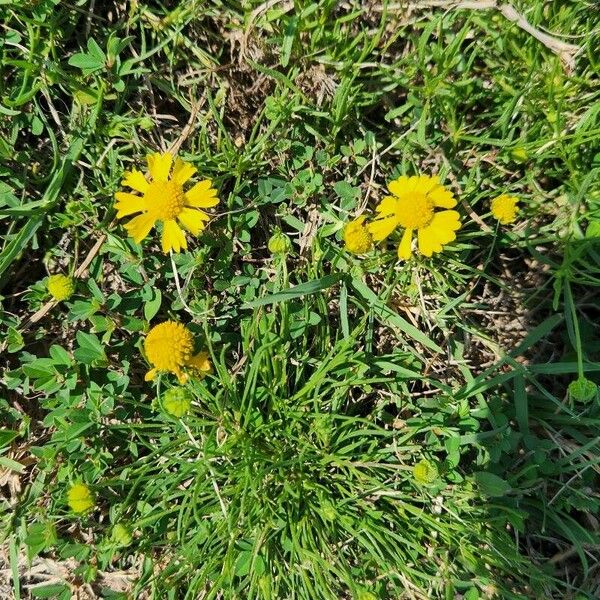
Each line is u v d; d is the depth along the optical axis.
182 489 0.18
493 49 0.17
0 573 0.19
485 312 0.18
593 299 0.18
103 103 0.17
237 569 0.16
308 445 0.17
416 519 0.17
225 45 0.17
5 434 0.17
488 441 0.17
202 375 0.16
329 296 0.18
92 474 0.17
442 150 0.17
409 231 0.15
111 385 0.17
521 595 0.17
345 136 0.18
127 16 0.17
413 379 0.18
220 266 0.17
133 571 0.18
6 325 0.18
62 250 0.18
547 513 0.17
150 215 0.15
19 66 0.16
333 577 0.17
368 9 0.16
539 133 0.17
